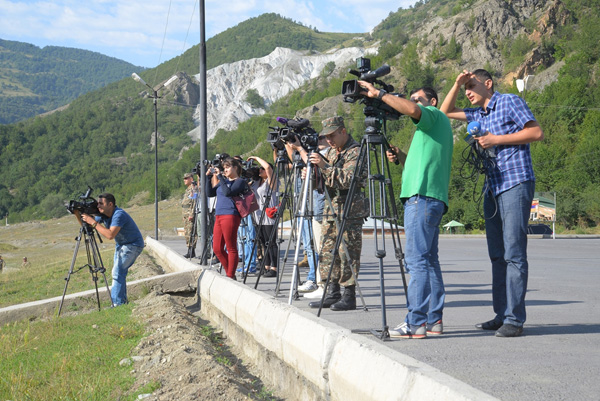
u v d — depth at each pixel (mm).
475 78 5039
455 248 24016
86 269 20781
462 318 5812
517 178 4711
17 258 69375
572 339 4676
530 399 3115
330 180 6137
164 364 5215
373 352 3385
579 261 15125
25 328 8414
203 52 13547
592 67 139625
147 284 10234
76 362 5711
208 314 8711
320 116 185625
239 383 4695
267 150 182500
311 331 4270
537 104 111812
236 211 9055
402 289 8430
